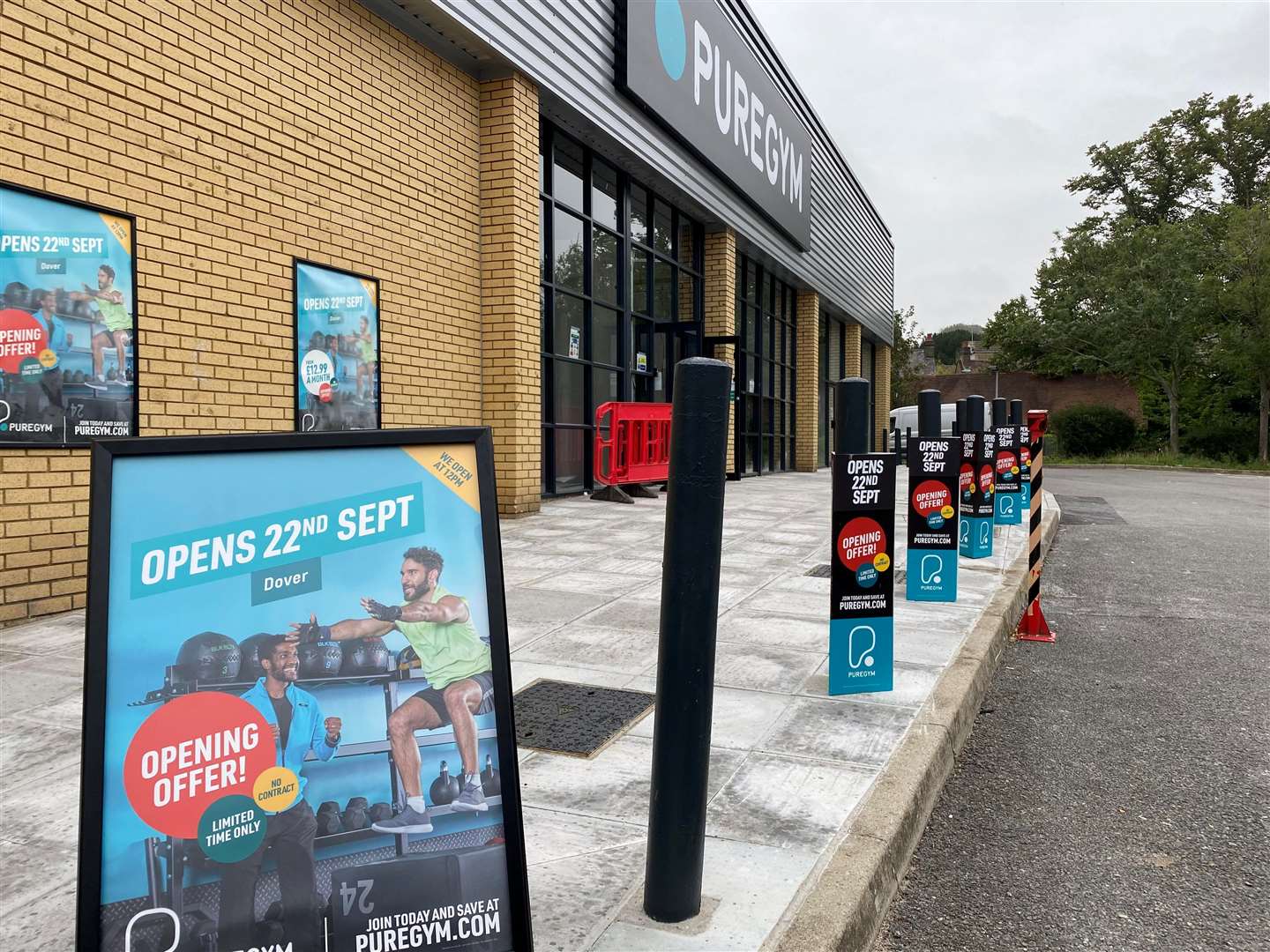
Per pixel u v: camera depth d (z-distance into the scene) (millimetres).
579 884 2381
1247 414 34438
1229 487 21000
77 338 5172
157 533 1654
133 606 1619
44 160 4953
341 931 1675
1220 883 2768
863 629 4043
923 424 6078
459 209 9188
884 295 29969
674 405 2166
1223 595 7445
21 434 4895
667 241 14406
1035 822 3201
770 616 5531
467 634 1848
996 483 10617
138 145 5555
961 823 3180
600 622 5254
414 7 7906
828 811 2840
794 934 2139
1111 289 36562
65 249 5090
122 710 1583
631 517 9938
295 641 1729
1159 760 3803
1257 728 4211
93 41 5227
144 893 1560
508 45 8992
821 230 21484
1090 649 5680
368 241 7816
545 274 10883
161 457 1676
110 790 1556
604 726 3578
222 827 1624
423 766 1774
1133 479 24812
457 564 1870
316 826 1688
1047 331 39594
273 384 6746
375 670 1775
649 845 2227
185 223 5926
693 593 2162
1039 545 5930
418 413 8586
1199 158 46406
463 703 1819
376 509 1831
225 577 1698
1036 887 2740
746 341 18156
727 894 2330
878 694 4047
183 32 5887
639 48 11516
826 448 25203
